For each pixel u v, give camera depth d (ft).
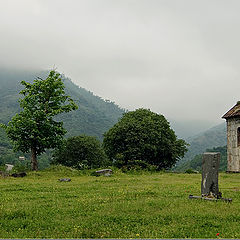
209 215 30.27
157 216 30.17
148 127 123.75
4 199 39.47
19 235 24.47
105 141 135.13
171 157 132.67
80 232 25.23
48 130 100.63
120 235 24.73
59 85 106.73
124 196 41.70
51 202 37.47
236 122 103.45
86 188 51.67
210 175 39.27
